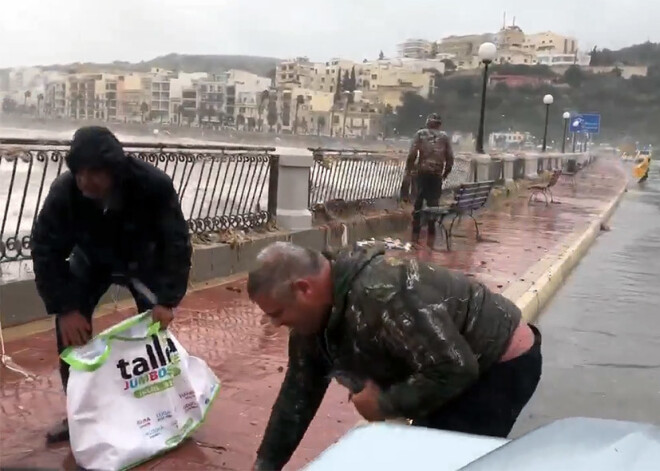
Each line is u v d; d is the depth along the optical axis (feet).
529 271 28.48
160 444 10.88
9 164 17.26
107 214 10.70
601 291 28.55
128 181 10.48
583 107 512.63
